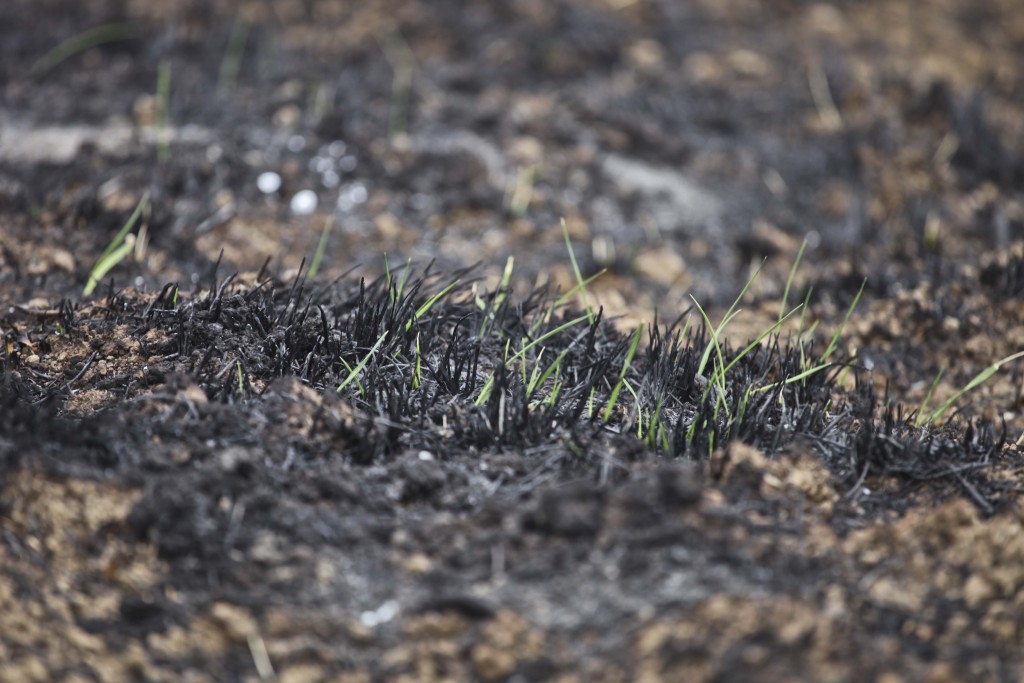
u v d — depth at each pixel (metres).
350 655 3.34
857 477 4.17
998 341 5.65
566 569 3.50
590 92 8.30
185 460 3.85
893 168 7.62
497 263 6.39
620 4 9.70
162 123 7.23
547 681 3.24
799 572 3.55
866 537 3.75
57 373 4.46
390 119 7.62
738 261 6.69
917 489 4.16
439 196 6.96
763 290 6.26
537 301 5.30
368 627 3.40
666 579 3.46
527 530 3.64
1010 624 3.51
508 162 7.34
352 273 5.96
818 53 9.18
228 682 3.30
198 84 7.82
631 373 4.74
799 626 3.30
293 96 7.73
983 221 7.00
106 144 6.92
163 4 8.77
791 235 6.96
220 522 3.65
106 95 7.61
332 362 4.48
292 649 3.35
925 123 8.18
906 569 3.63
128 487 3.72
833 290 6.18
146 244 5.91
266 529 3.65
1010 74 9.26
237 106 7.58
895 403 5.23
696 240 6.85
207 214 6.35
